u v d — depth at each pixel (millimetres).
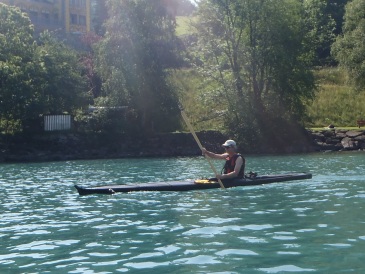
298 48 35875
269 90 35938
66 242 8281
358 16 37469
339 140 34344
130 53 35594
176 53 36531
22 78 32844
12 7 37250
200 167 23516
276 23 35031
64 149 32812
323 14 53312
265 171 20406
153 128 36281
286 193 13117
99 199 12852
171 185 13984
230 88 35406
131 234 8758
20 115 32969
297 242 7875
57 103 34719
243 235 8430
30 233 9047
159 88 36000
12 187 16375
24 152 31844
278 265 6676
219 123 36938
